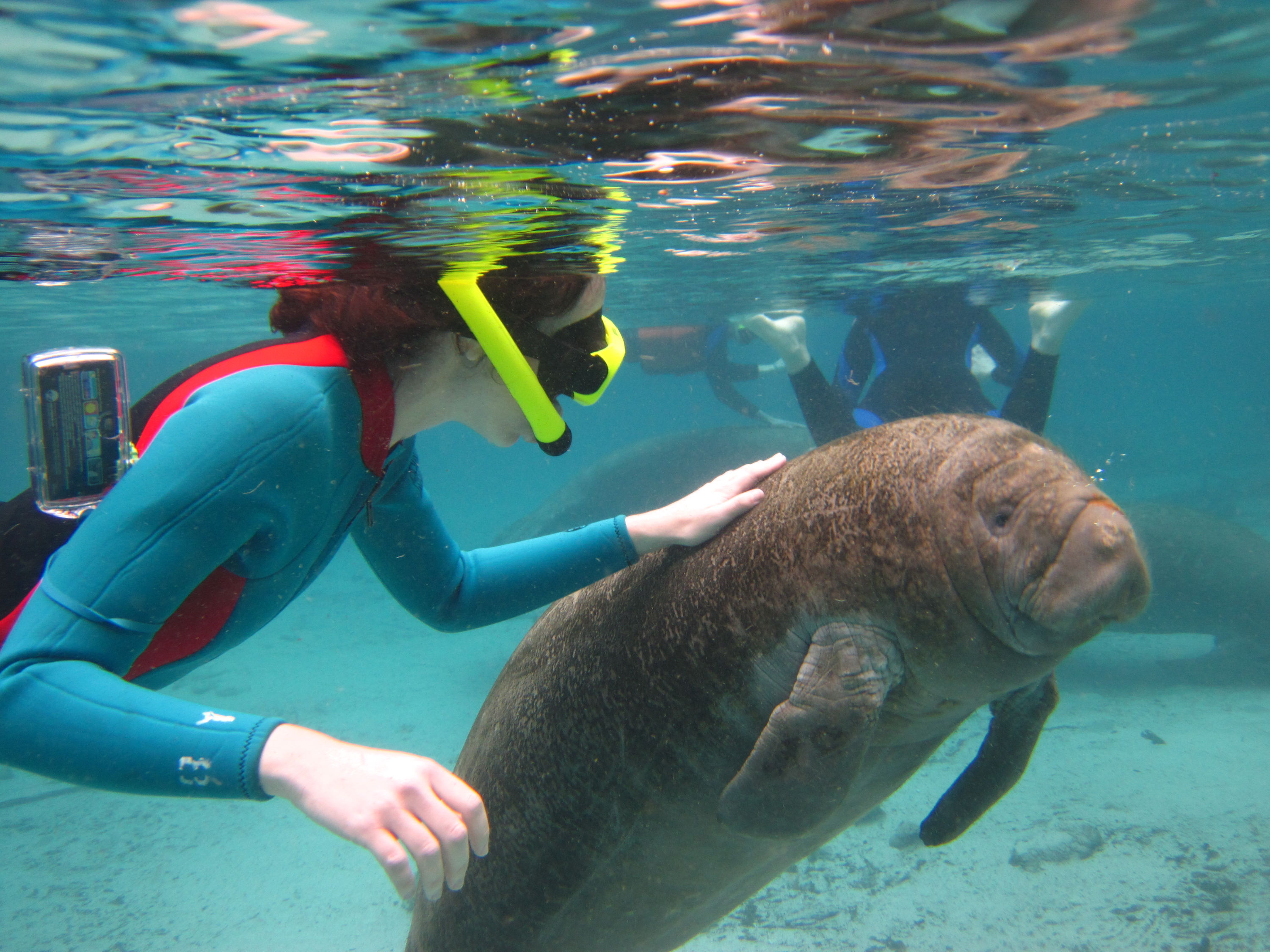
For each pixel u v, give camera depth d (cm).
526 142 359
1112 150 538
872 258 952
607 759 273
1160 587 920
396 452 231
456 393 218
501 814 295
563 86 297
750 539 252
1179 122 473
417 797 128
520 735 295
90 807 836
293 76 265
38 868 713
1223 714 823
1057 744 787
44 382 164
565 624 304
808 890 592
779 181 529
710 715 252
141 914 632
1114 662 1025
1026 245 955
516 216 480
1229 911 512
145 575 140
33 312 1567
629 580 288
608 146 382
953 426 239
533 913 294
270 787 128
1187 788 673
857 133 425
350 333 188
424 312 192
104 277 618
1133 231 966
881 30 286
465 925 308
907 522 225
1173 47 337
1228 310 3966
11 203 393
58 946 596
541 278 211
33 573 164
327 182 383
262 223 446
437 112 309
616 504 1394
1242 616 908
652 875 278
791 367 958
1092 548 202
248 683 1237
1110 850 594
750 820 223
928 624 223
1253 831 595
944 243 889
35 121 291
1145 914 519
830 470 247
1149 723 820
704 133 385
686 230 681
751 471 284
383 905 627
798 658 237
